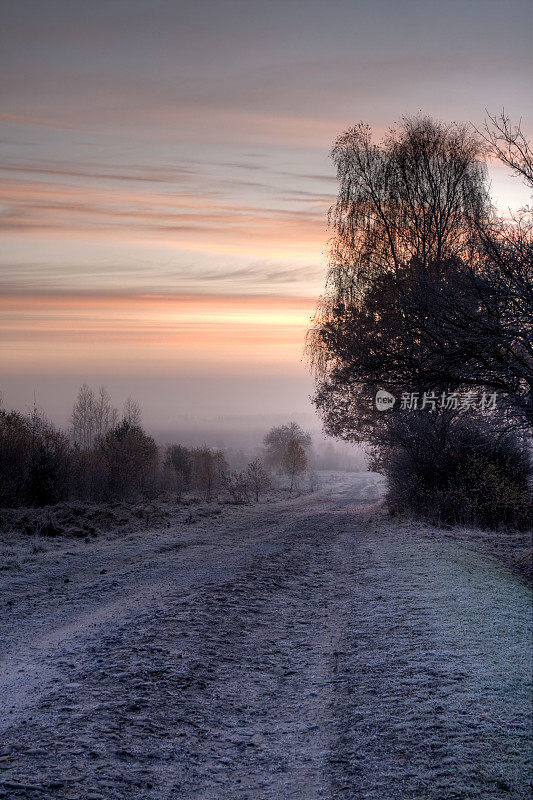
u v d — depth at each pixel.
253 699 7.66
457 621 10.20
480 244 12.76
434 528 21.09
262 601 12.09
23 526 20.42
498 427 13.60
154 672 8.01
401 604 11.41
